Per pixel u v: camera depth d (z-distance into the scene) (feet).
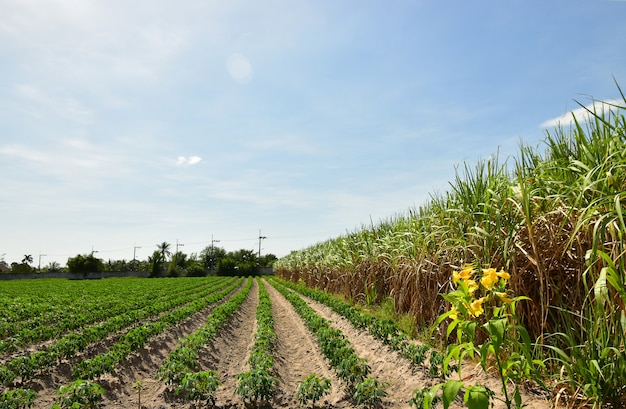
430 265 29.43
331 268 68.54
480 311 12.34
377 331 31.96
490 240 20.35
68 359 33.35
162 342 40.06
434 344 27.14
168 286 130.21
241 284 148.56
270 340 36.50
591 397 14.90
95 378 27.58
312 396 21.31
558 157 19.19
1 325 45.75
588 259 13.55
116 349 32.17
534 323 18.92
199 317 58.34
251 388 22.11
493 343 11.56
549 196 17.74
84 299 81.30
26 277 242.17
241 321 55.93
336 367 26.04
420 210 35.19
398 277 37.22
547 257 18.67
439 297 28.25
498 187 21.57
